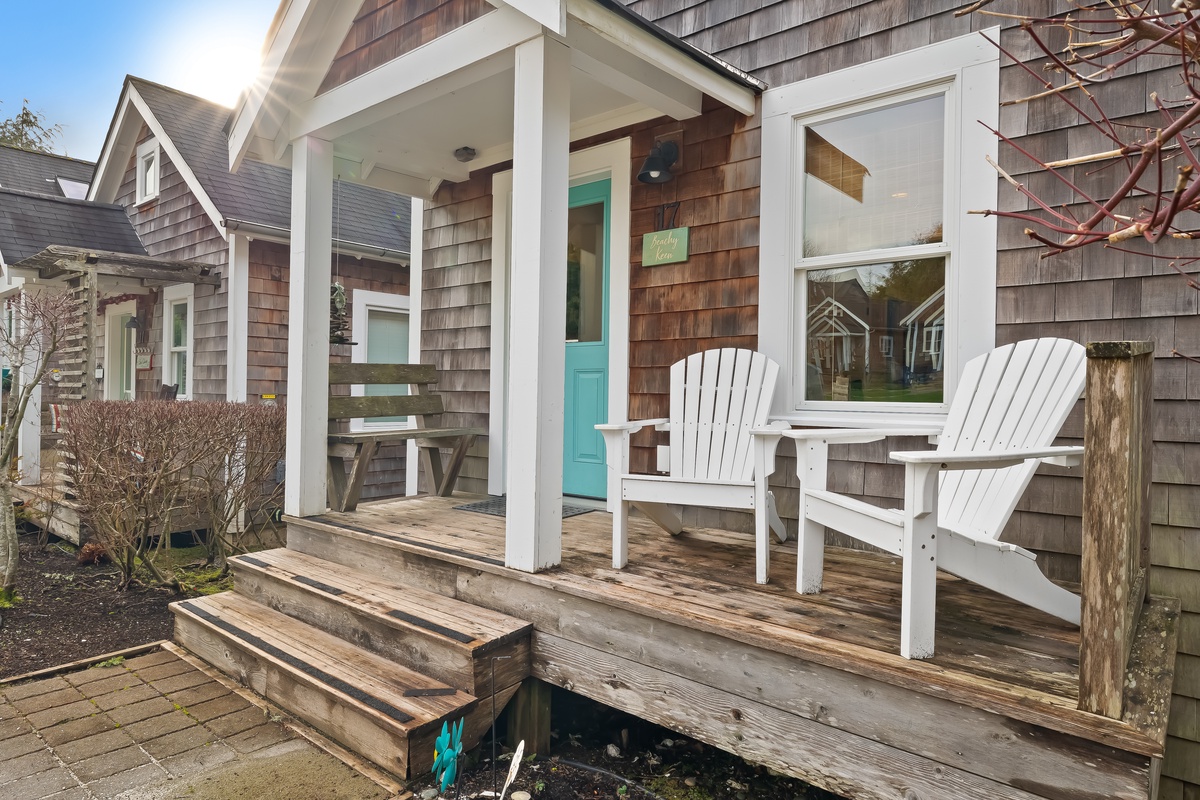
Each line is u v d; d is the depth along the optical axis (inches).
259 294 282.7
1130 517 62.1
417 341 203.3
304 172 151.4
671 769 102.9
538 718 105.0
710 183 143.6
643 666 92.0
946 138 118.0
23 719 109.7
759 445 100.0
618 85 126.7
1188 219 99.0
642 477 107.6
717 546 125.2
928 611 73.7
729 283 140.9
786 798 95.7
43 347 248.7
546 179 108.0
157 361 324.8
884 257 124.1
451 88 128.0
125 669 128.9
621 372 155.3
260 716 110.5
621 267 155.6
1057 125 108.2
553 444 109.2
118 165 357.1
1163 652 73.9
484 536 131.9
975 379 104.3
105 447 186.1
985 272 113.8
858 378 128.9
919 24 120.3
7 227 300.5
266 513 229.9
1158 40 54.0
